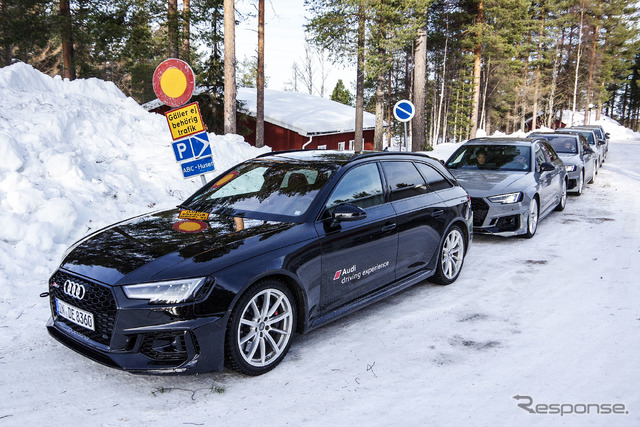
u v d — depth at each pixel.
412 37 18.34
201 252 3.34
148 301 3.04
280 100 28.69
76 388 3.25
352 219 3.86
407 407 3.10
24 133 7.46
